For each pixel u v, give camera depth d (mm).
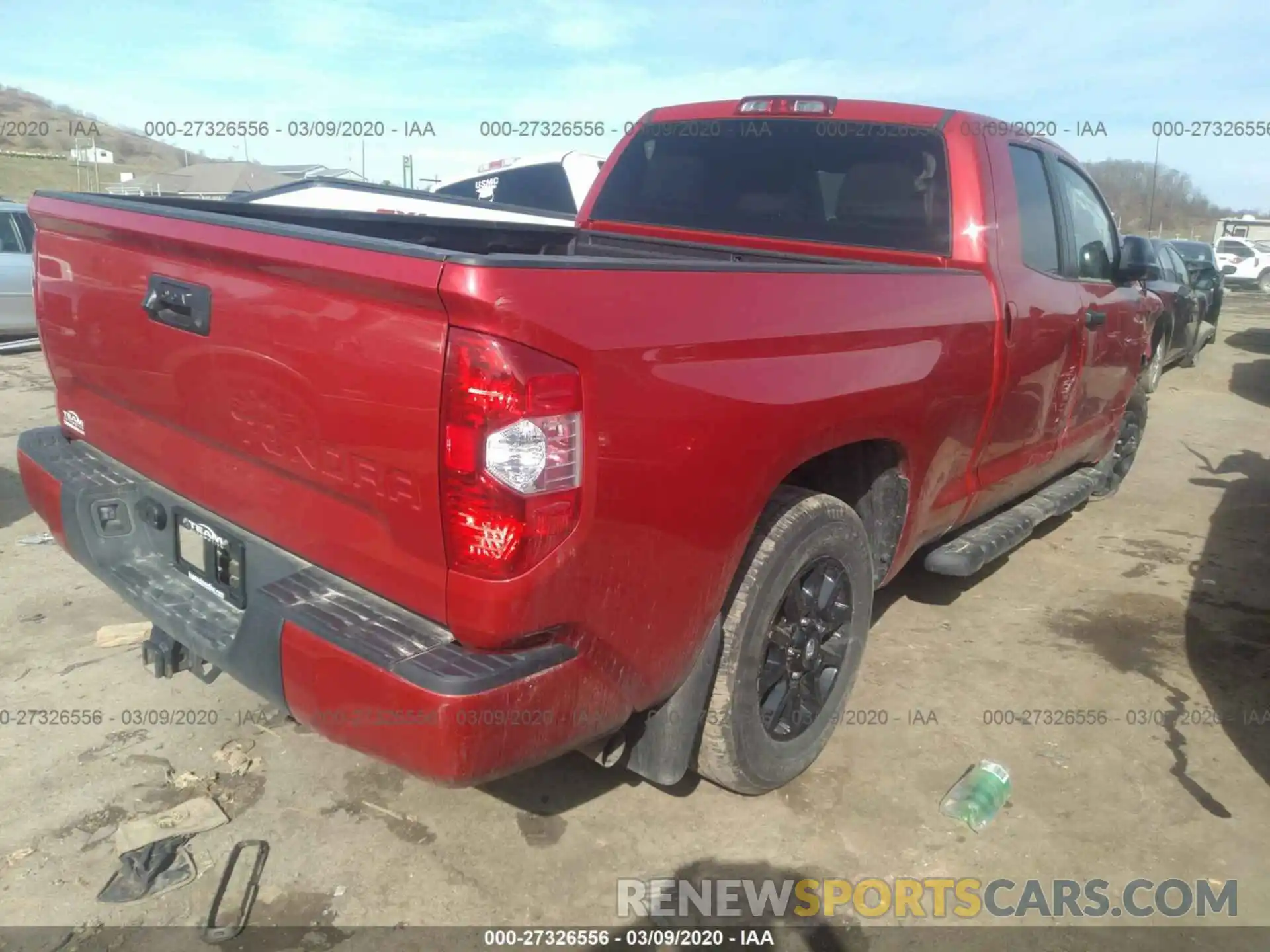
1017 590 4719
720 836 2762
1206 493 6664
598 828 2768
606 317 1913
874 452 3016
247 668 2178
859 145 3682
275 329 2074
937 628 4215
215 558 2480
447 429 1803
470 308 1740
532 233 4207
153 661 2662
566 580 1928
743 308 2254
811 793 2975
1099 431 5098
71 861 2504
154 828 2611
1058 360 3980
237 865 2531
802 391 2422
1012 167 3676
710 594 2314
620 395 1939
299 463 2119
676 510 2119
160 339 2383
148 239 2324
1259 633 4293
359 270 1851
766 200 3936
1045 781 3094
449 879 2531
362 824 2719
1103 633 4242
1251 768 3215
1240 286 33250
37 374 8961
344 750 3047
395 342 1861
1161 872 2695
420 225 3855
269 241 2023
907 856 2715
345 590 2133
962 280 3191
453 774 1875
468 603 1880
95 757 2934
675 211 4195
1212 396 11133
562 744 2070
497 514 1809
